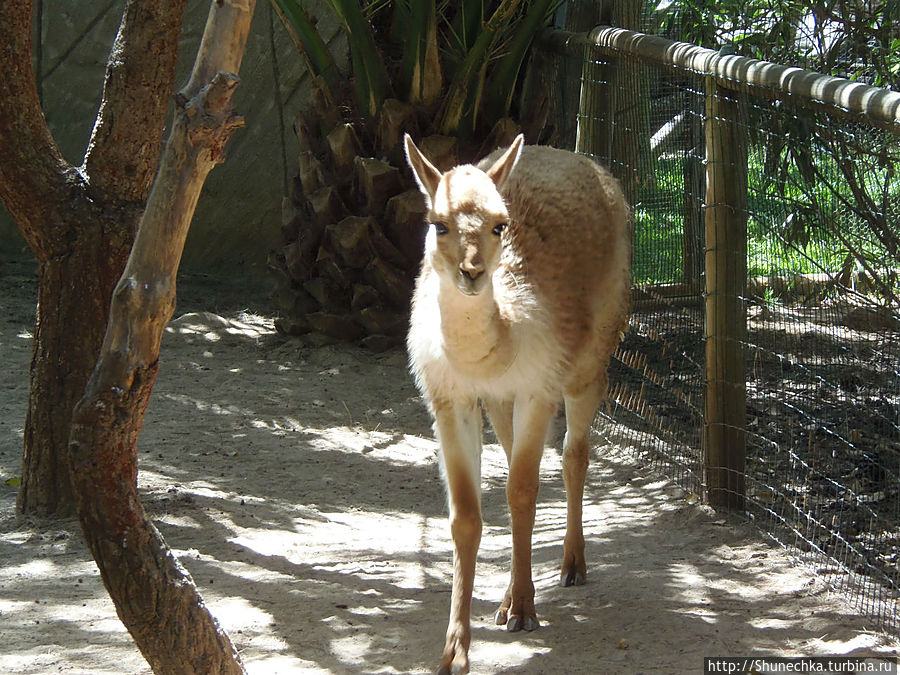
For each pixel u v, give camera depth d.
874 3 6.88
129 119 4.70
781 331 5.03
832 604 4.07
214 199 10.05
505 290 3.89
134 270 2.70
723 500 5.19
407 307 7.99
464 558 3.73
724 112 4.94
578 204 4.41
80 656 3.63
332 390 7.26
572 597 4.23
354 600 4.18
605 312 4.53
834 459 5.45
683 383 5.75
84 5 10.12
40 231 4.72
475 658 3.70
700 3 7.18
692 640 3.77
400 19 8.23
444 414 3.92
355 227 7.80
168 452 5.95
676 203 5.87
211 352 8.00
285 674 3.55
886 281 4.59
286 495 5.43
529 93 8.35
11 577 4.32
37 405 4.89
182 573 2.92
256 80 9.88
